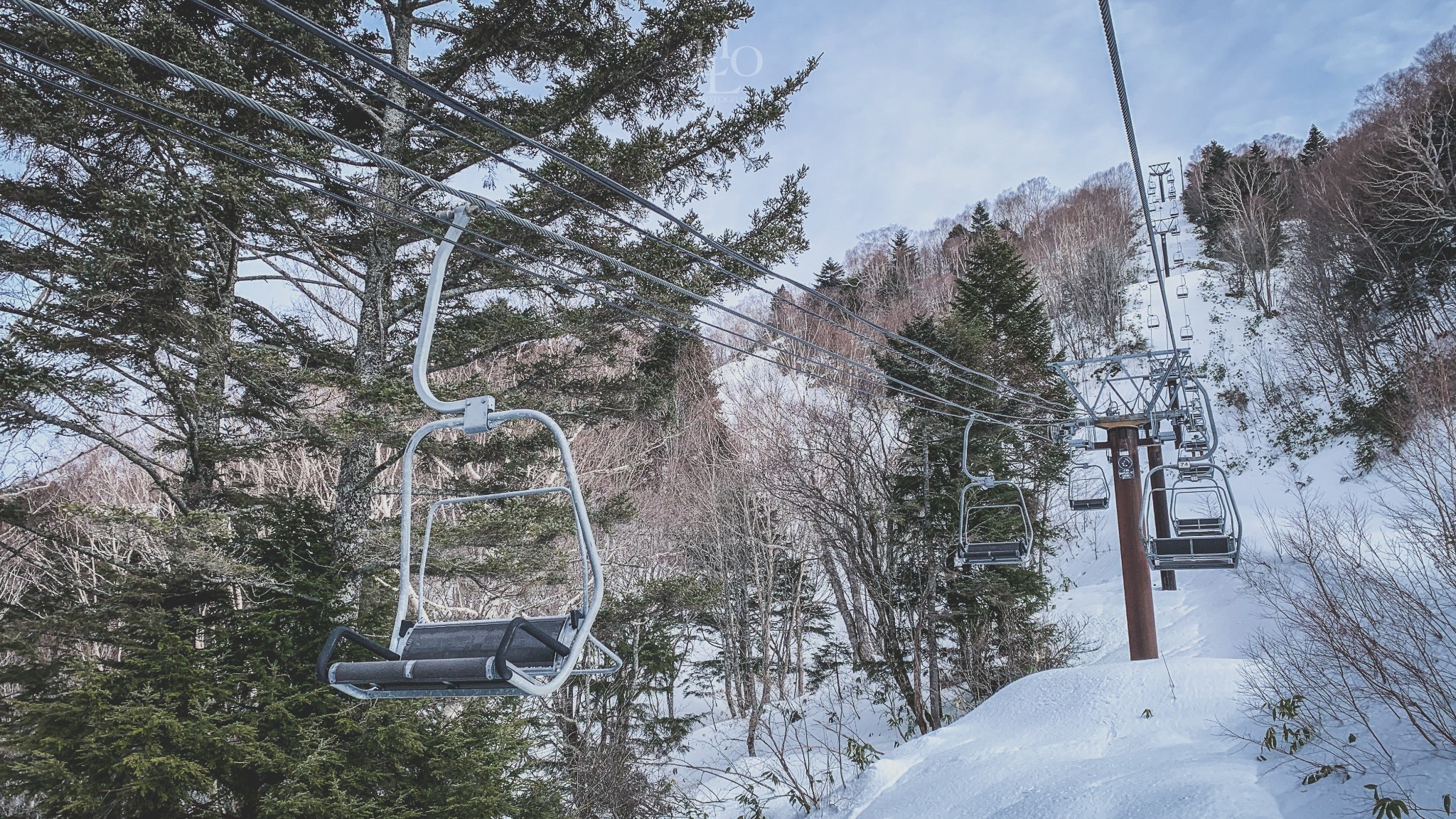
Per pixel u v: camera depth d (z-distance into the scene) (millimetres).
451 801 9594
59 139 8570
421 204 12180
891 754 12641
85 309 8773
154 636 9445
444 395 10008
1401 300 33594
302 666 9680
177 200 8617
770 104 12875
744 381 25562
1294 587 13969
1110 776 8938
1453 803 6473
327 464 18719
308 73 11461
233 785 9203
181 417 9891
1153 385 15039
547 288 12711
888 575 19109
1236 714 9758
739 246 13109
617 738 17281
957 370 19906
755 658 24922
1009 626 19453
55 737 8234
